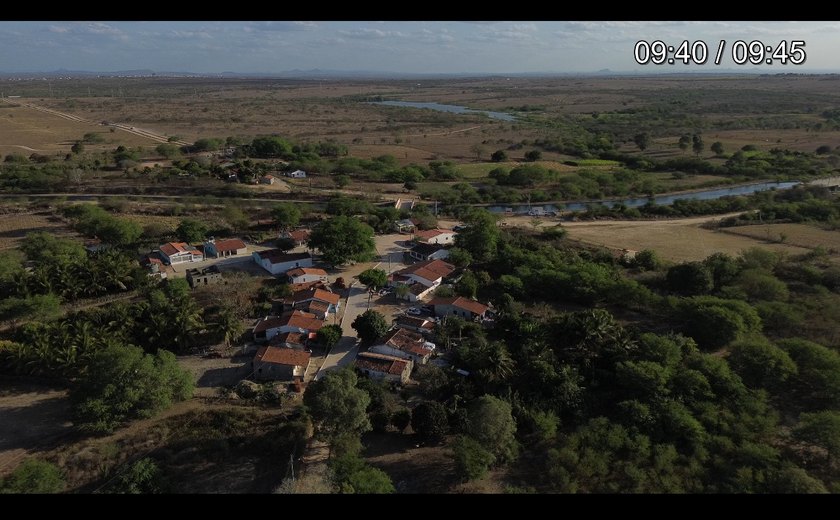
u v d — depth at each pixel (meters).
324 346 88.44
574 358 79.94
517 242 133.38
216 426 70.12
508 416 64.88
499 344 80.69
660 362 76.56
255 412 72.62
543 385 73.88
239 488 60.44
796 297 101.25
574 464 60.97
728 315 86.12
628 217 170.75
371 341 89.38
